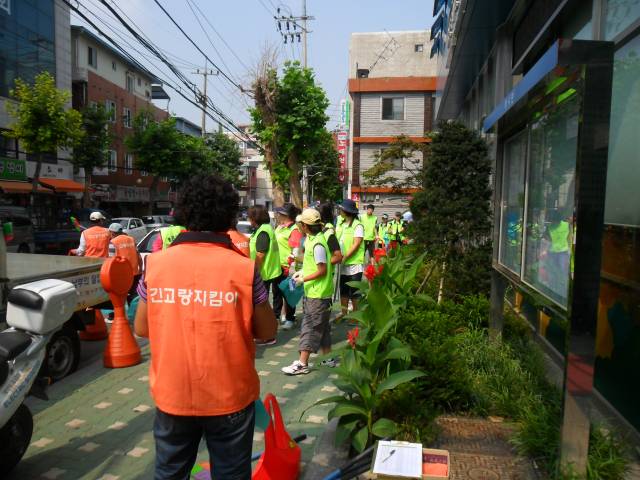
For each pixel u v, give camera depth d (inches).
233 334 89.6
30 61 1027.9
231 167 1833.2
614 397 160.7
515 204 185.3
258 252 280.4
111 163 1432.1
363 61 1179.9
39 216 1065.5
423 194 284.4
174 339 89.2
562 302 125.9
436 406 162.1
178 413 88.8
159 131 1284.4
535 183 158.4
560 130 133.7
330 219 303.0
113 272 229.5
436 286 291.9
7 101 865.5
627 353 152.3
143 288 96.7
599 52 104.8
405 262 233.6
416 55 1168.2
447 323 213.8
